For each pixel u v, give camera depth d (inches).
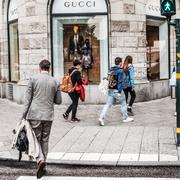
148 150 398.3
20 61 724.7
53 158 376.8
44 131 330.0
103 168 355.6
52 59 699.4
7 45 795.4
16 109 662.5
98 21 693.3
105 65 696.4
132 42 695.7
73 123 535.2
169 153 386.6
